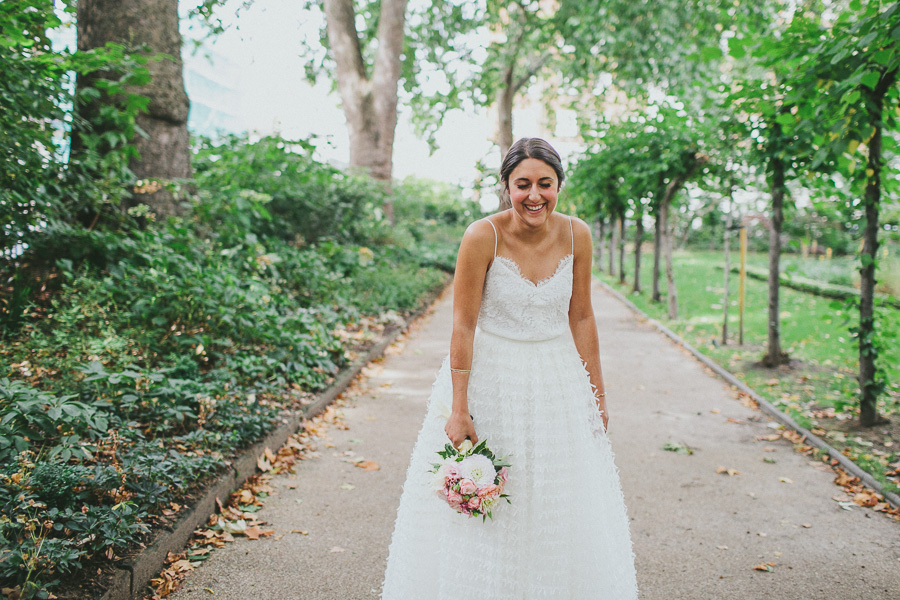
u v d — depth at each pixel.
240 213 7.31
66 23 6.39
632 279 17.31
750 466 4.25
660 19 14.59
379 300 9.66
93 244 5.39
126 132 6.04
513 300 2.02
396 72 15.98
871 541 3.19
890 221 6.27
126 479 2.80
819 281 14.27
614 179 14.23
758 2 12.41
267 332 5.39
